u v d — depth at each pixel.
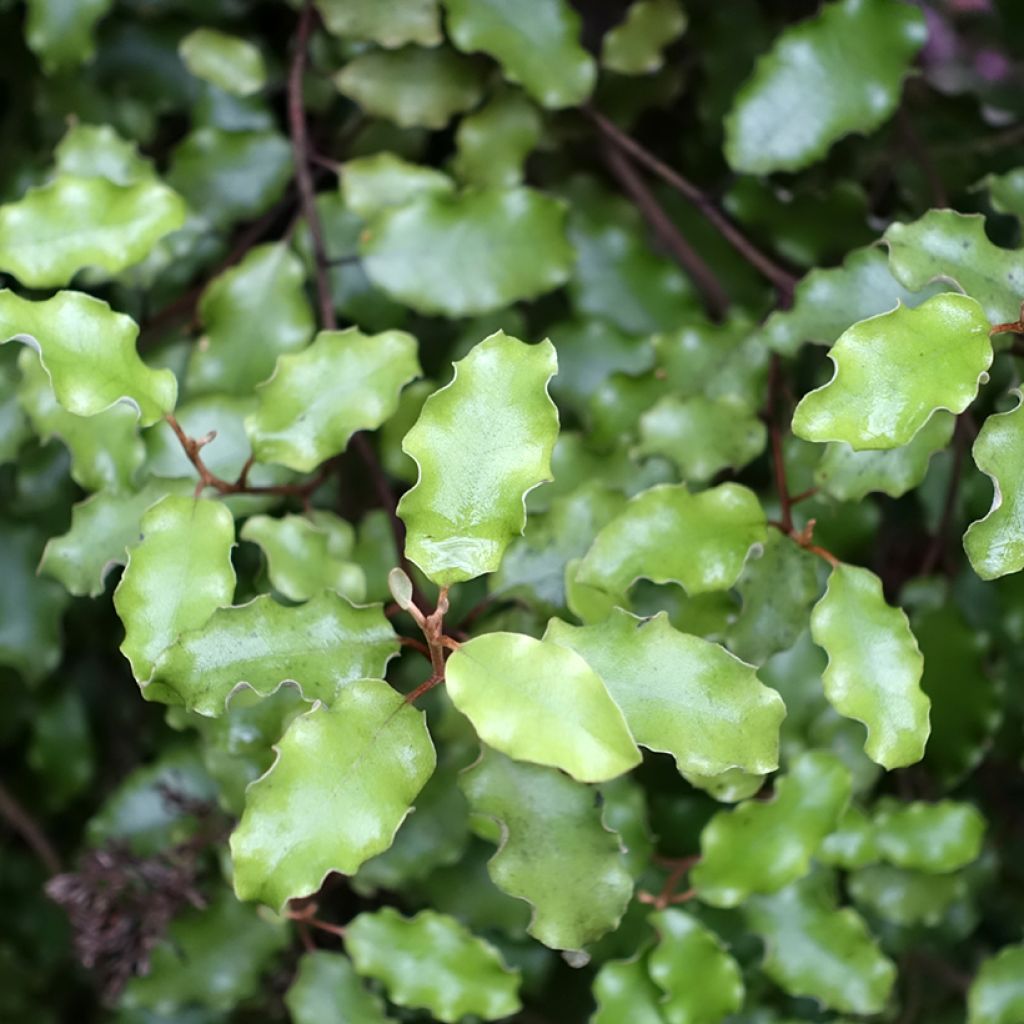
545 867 0.86
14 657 1.00
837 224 0.98
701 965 0.91
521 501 0.81
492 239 0.96
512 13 0.96
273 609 0.84
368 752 0.82
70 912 0.97
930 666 0.96
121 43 1.00
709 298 1.01
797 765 0.92
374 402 0.89
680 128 1.03
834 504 0.94
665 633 0.83
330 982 0.94
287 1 1.00
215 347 0.96
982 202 1.00
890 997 0.98
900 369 0.81
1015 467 0.81
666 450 0.92
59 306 0.85
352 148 1.01
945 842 0.94
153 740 1.04
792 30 0.95
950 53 1.01
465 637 0.92
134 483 0.91
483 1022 0.99
